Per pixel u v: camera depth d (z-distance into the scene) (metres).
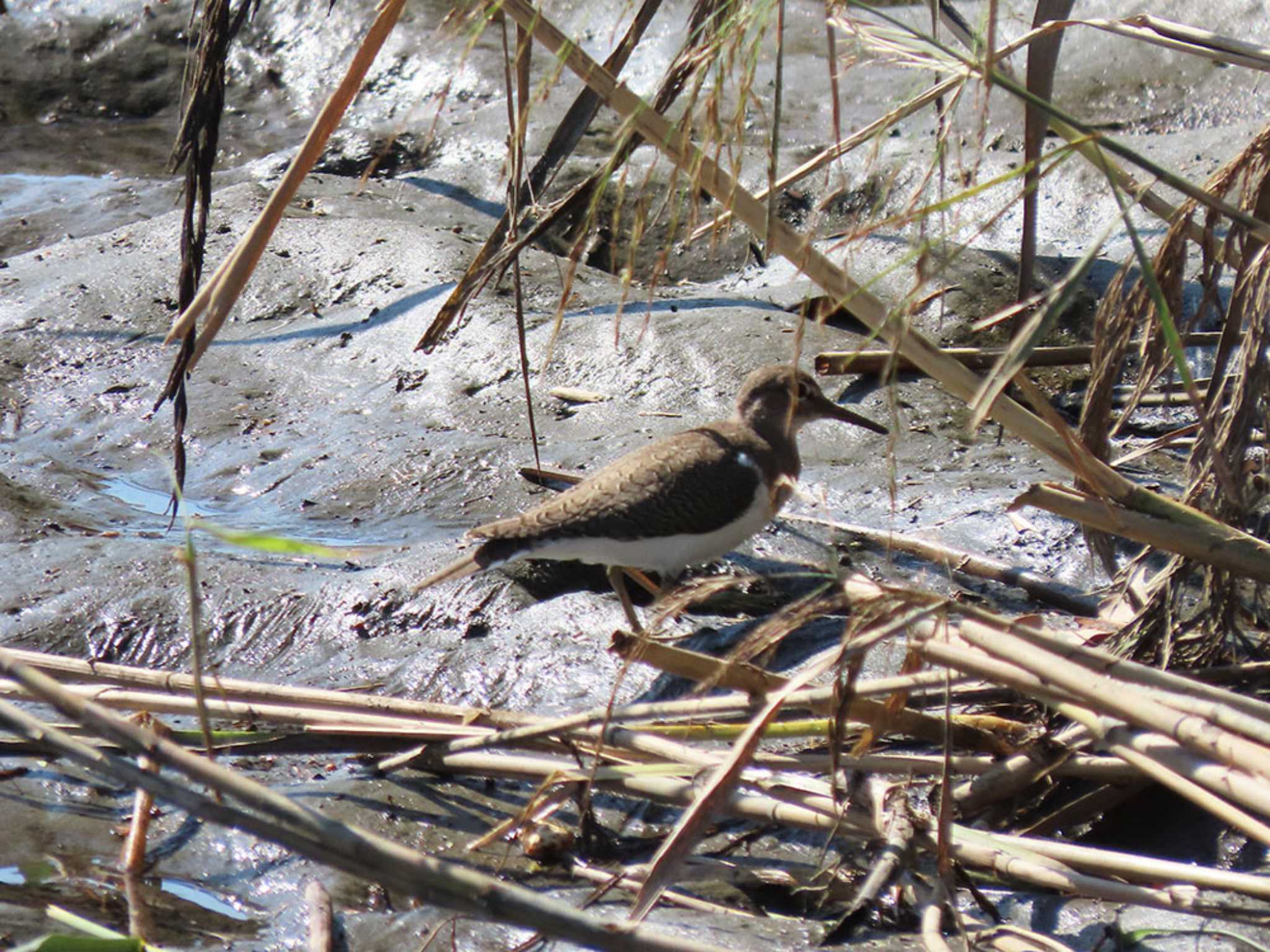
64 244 19.11
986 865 7.53
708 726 8.88
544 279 17.33
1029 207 9.19
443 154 22.30
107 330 17.20
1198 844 8.20
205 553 12.38
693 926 7.50
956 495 12.86
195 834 8.91
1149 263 6.62
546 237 19.12
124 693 9.49
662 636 10.92
